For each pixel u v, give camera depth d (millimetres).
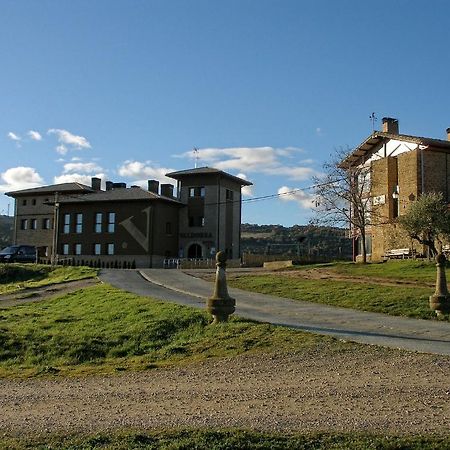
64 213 60469
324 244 61531
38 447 7180
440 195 32906
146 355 14156
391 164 40219
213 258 57562
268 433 7379
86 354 14828
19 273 40844
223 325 15805
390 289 22281
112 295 24125
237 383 10391
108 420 8312
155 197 56250
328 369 11086
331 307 19953
